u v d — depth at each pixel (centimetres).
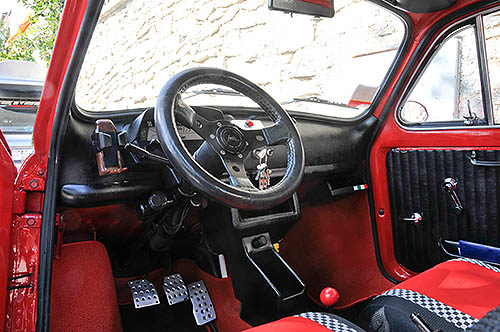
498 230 180
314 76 277
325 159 209
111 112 157
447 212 198
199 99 179
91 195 145
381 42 213
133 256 193
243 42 278
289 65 286
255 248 162
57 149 130
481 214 185
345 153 216
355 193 231
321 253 242
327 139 210
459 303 109
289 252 252
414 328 103
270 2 155
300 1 155
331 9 166
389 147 219
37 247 126
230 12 266
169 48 212
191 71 130
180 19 226
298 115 207
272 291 147
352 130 220
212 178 113
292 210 169
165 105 118
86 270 161
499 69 175
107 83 159
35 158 126
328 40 261
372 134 223
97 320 156
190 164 112
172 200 151
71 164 144
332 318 104
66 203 144
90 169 147
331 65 261
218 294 202
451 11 182
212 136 125
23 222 124
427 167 203
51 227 128
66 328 149
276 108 142
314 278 244
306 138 203
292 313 150
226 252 167
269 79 289
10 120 172
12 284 122
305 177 204
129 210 175
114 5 167
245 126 131
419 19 190
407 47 200
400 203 218
